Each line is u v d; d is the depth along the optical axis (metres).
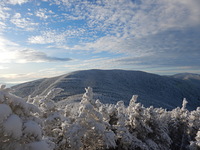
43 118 12.76
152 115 22.14
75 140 12.24
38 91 133.62
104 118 17.66
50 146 9.24
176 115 30.58
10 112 6.39
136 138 18.55
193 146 24.61
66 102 77.44
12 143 6.82
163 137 21.64
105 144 14.20
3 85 7.07
